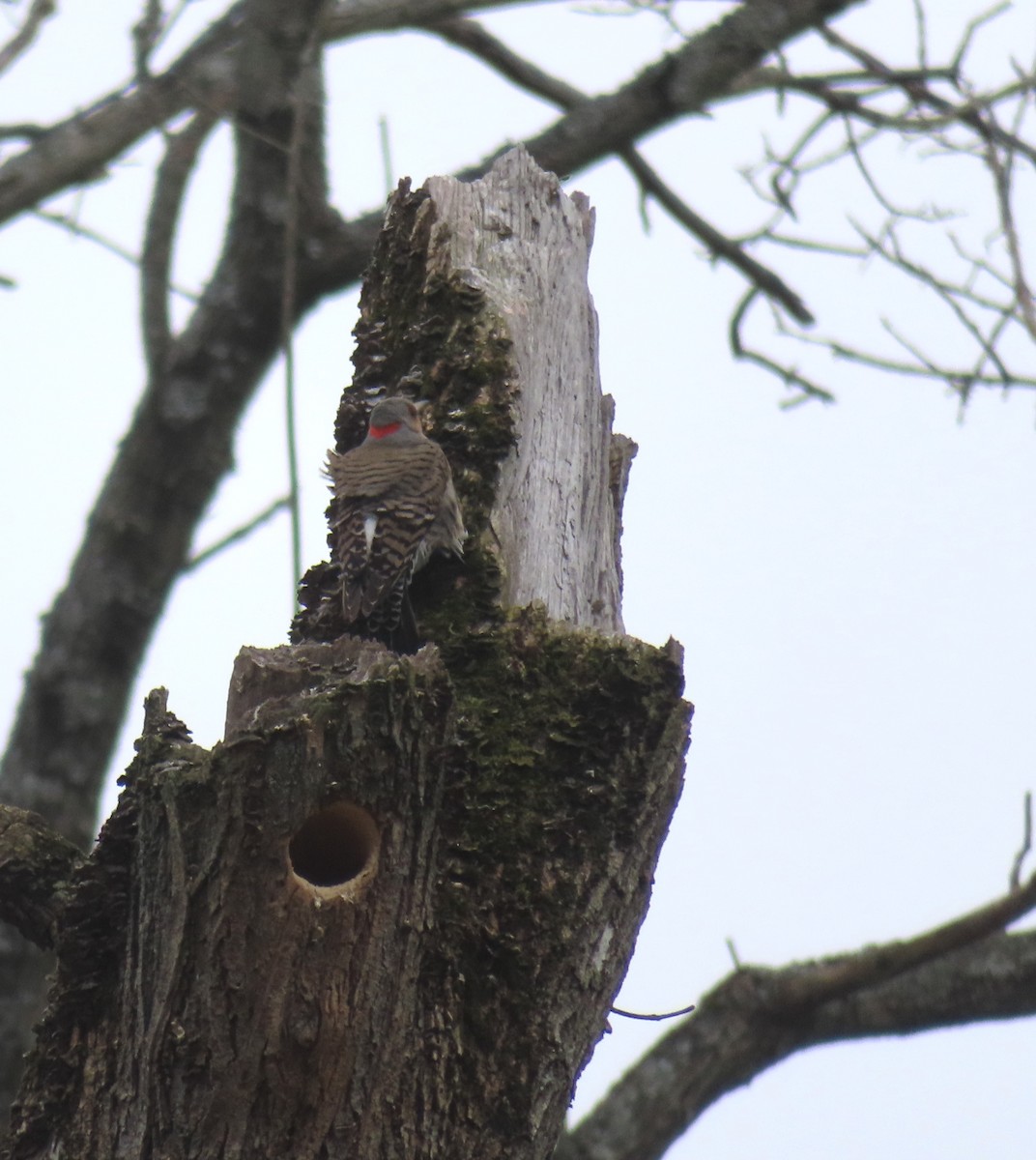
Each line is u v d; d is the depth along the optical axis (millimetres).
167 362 19953
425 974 7984
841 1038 16766
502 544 10500
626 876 8672
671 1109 16266
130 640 19547
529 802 8570
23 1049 16688
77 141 16531
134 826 8023
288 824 7418
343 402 11867
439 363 11273
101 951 8031
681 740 8906
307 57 18938
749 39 18953
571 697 8820
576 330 11773
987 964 16797
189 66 17719
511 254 11797
